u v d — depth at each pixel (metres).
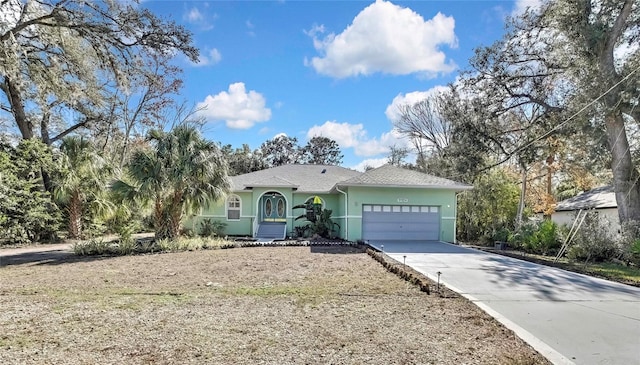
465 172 22.02
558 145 19.58
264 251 14.69
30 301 6.59
